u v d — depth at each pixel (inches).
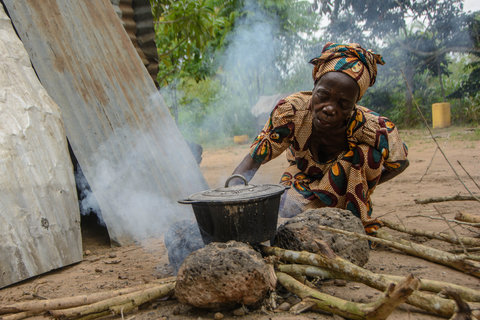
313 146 124.0
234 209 87.7
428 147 435.8
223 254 79.4
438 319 74.9
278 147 123.2
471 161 304.8
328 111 107.2
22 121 122.7
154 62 234.7
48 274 114.9
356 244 98.0
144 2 228.8
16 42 137.2
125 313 84.7
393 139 119.0
